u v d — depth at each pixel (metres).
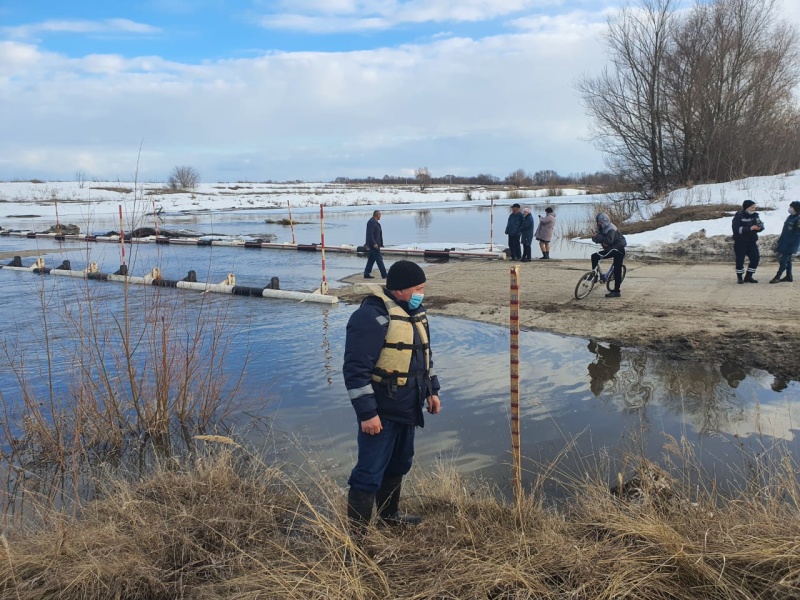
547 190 72.00
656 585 2.90
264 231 31.86
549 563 3.12
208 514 3.93
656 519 3.39
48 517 3.95
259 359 8.35
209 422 6.21
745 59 28.05
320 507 4.12
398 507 3.96
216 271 17.36
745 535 3.17
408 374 3.51
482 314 10.62
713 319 9.19
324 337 9.50
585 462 4.96
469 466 4.98
